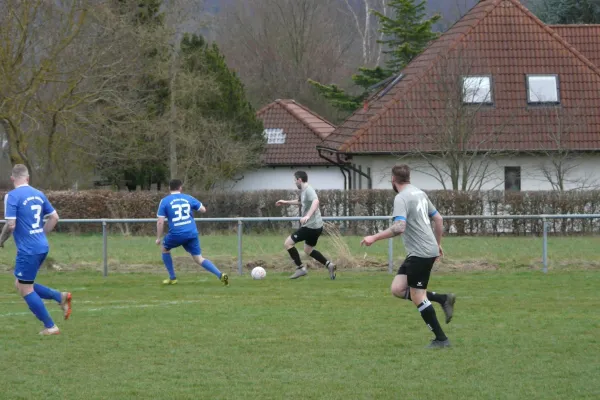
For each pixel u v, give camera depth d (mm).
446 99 41562
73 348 12789
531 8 70500
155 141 49344
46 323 13984
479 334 13727
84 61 42844
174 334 13875
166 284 20938
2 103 40906
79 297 18672
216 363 11734
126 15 44094
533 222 33625
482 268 23750
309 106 85188
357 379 10766
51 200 40469
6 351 12570
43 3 41375
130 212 40531
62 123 43250
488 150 41938
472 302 17438
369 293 19000
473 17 47406
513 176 43406
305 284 20766
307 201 21391
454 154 40969
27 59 41719
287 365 11586
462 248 27234
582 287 19969
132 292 19516
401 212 12125
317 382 10609
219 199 40594
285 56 86250
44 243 13930
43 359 12031
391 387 10328
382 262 24031
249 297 18469
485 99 43344
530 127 43062
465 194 37562
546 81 44312
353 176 50094
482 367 11344
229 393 10117
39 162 46969
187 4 47469
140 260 25328
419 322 14914
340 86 87250
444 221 33906
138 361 11883
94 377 10953
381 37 92250
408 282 12469
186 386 10469
